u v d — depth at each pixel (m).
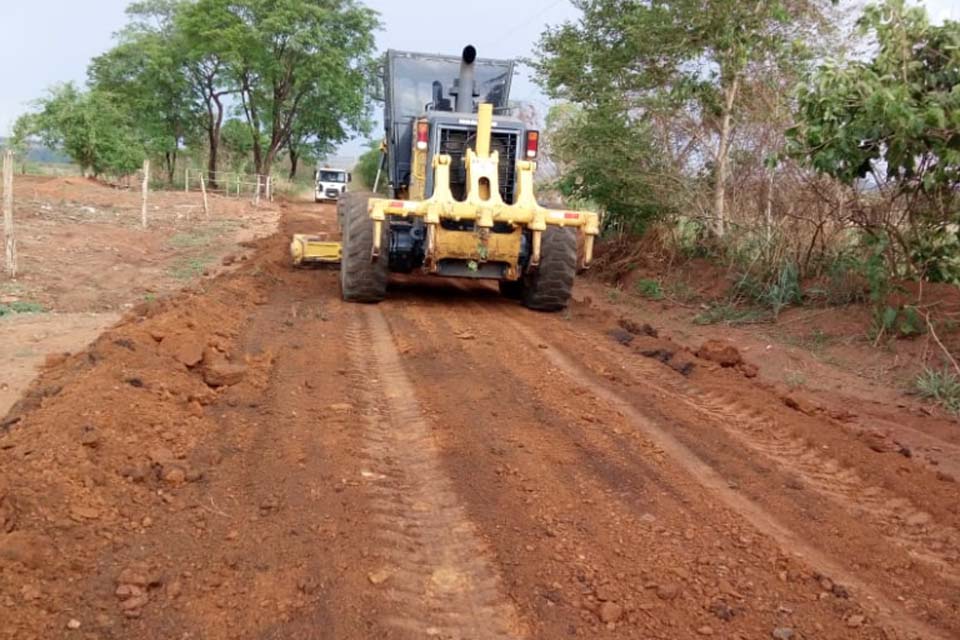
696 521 4.59
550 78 15.93
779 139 12.37
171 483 4.61
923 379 7.86
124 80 47.66
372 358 7.68
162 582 3.62
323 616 3.44
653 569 4.02
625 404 6.70
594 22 15.55
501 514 4.52
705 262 13.66
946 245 9.59
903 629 3.66
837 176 9.15
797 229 11.39
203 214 23.67
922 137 8.27
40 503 4.05
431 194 10.36
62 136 36.91
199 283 11.34
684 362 8.15
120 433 5.05
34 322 8.82
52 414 5.09
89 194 26.72
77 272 12.06
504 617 3.57
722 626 3.57
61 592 3.46
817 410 7.11
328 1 47.09
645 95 14.97
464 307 10.78
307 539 4.07
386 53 12.17
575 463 5.32
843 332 9.64
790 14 12.95
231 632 3.30
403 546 4.12
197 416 5.68
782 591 3.90
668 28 13.33
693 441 5.94
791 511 4.86
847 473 5.60
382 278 10.26
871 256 9.83
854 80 8.43
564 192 15.01
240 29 43.62
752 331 10.39
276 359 7.38
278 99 47.62
